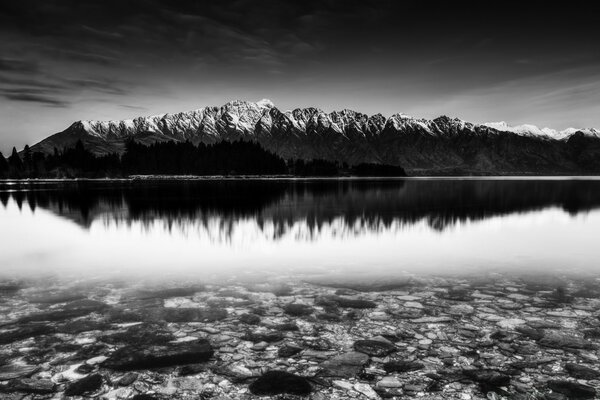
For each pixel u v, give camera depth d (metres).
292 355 6.05
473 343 6.45
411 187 81.69
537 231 19.94
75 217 26.94
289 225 22.20
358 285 10.05
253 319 7.57
